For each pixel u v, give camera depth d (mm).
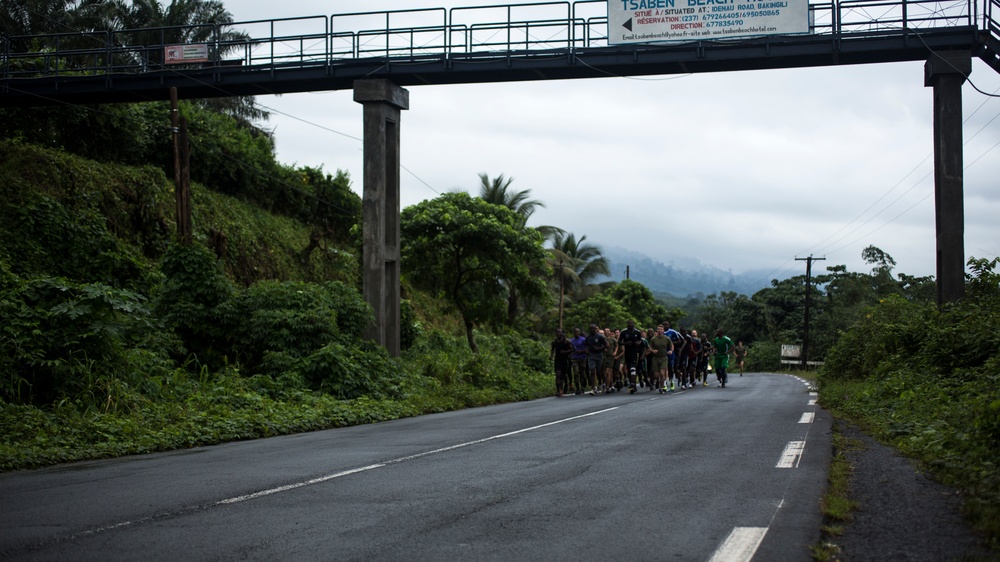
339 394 18250
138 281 23250
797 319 71625
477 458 8977
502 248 31453
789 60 22609
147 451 10977
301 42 24125
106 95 25672
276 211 39406
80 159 28344
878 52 22156
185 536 5336
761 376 42000
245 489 7129
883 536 5152
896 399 14477
